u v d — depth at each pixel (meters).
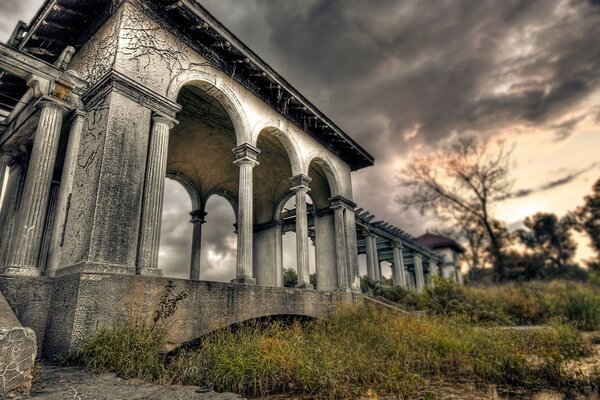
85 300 5.42
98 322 5.46
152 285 6.31
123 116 7.08
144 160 7.27
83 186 6.86
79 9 8.62
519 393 4.75
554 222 40.91
